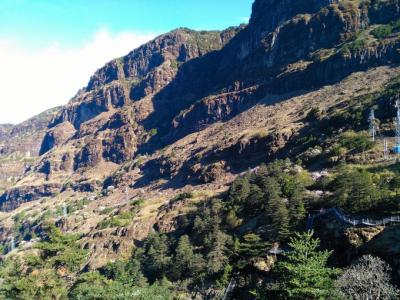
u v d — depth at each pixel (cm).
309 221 6981
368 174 7406
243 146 15038
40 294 6031
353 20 18612
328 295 3684
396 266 4778
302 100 16525
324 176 8775
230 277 7181
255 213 9038
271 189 8512
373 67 15512
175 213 12306
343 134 11069
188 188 15312
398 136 9288
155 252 9488
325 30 19412
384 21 17950
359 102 12531
